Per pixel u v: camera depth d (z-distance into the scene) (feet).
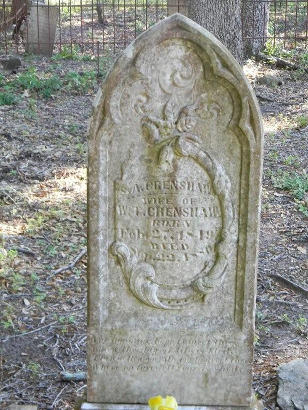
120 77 8.53
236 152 8.78
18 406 9.61
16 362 10.65
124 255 8.96
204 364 9.28
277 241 14.39
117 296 9.12
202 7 24.23
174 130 8.71
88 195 8.82
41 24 30.58
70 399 9.98
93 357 9.22
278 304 12.34
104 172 8.79
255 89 26.22
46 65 28.43
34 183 16.52
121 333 9.15
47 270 12.99
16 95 23.70
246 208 8.89
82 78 25.55
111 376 9.29
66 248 13.75
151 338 9.18
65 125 20.98
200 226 8.98
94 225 8.89
